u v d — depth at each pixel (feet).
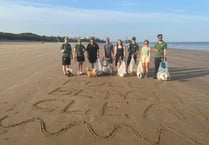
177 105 14.67
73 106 14.25
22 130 10.87
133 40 24.81
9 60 37.86
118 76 24.09
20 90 17.76
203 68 31.04
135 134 10.55
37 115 12.71
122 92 17.67
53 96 16.31
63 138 10.13
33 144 9.59
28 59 39.96
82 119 12.22
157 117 12.64
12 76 23.40
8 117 12.37
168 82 21.50
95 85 19.86
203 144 9.75
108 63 24.89
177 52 66.54
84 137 10.23
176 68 30.94
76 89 18.39
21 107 13.93
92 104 14.69
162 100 15.72
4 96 16.12
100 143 9.72
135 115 12.89
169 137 10.32
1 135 10.36
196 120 12.28
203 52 67.21
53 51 63.46
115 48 24.35
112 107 14.16
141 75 23.11
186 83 21.20
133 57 25.03
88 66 31.65
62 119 12.20
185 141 9.98
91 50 24.30
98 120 12.11
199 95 17.07
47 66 31.22
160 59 22.49
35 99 15.55
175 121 12.12
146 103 15.03
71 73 24.40
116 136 10.35
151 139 10.11
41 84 19.93
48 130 10.89
